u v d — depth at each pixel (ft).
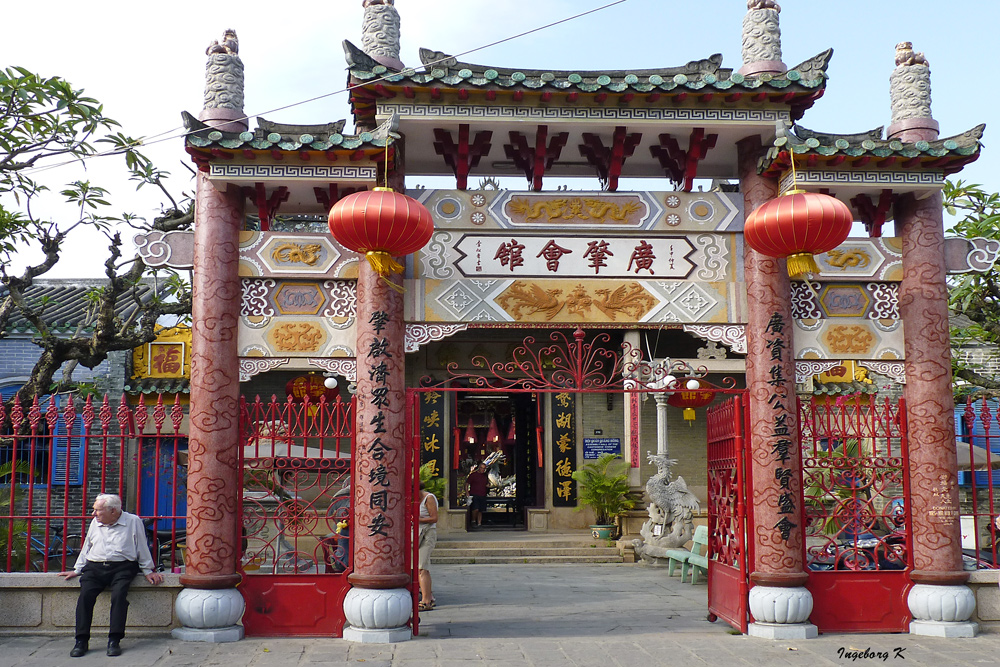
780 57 29.58
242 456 28.37
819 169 28.89
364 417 28.07
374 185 28.81
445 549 56.85
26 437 28.30
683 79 27.84
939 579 28.22
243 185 28.78
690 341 63.62
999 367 56.85
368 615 27.12
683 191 30.45
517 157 31.32
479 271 29.48
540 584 44.80
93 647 26.30
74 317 54.39
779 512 28.35
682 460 65.05
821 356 29.68
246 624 27.91
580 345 29.55
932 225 29.81
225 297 28.35
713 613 32.17
